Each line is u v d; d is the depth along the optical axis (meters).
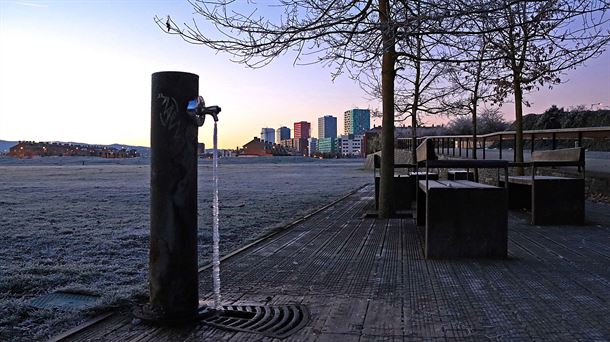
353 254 5.94
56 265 5.66
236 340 3.20
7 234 7.86
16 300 4.18
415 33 6.33
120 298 4.02
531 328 3.30
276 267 5.30
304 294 4.23
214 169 3.88
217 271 3.88
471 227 5.57
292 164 64.19
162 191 3.55
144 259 6.03
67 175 33.88
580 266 5.07
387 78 9.30
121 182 24.58
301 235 7.46
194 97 3.62
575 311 3.63
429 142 5.91
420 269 5.07
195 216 3.64
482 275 4.77
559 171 11.38
